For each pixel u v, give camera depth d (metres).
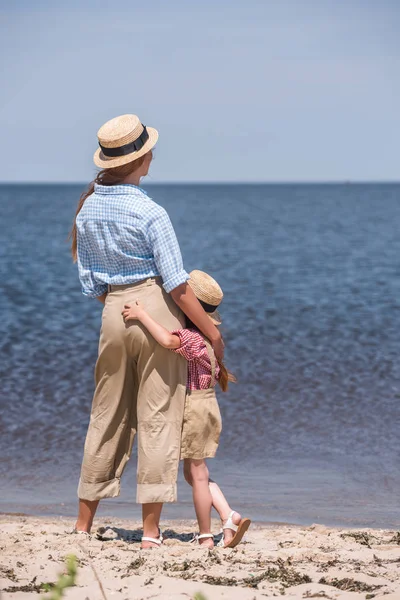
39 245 59.19
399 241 64.94
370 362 17.81
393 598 4.82
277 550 6.50
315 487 9.81
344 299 30.48
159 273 6.19
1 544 6.15
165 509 9.14
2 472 10.50
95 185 6.38
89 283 6.42
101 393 6.41
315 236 71.50
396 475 10.29
